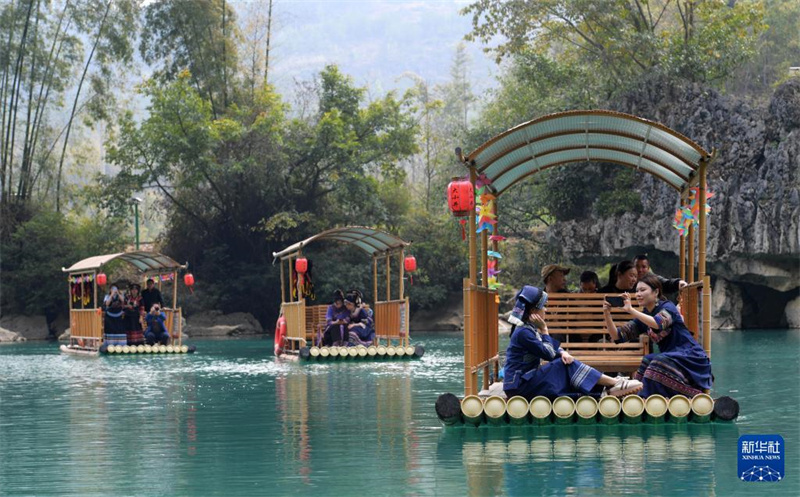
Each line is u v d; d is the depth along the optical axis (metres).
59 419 10.20
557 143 10.67
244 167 41.09
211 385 14.12
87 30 44.19
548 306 10.20
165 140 40.34
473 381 9.23
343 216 44.12
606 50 37.16
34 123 43.59
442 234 44.56
